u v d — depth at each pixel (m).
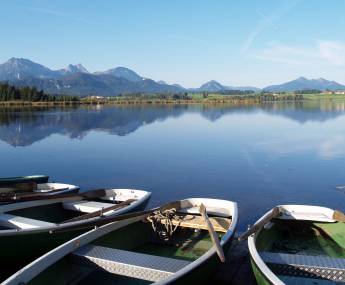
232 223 8.43
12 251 7.40
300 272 6.63
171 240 9.22
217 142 31.66
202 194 16.16
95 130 42.38
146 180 18.64
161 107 105.25
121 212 9.52
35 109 93.12
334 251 8.64
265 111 78.19
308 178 18.83
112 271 6.63
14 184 12.62
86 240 7.40
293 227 9.62
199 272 6.35
